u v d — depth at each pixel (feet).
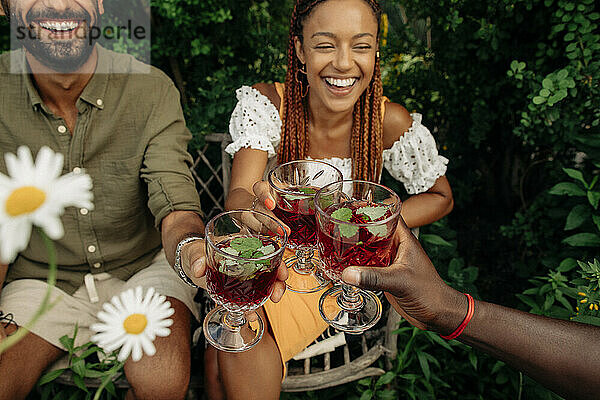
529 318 3.58
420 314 3.53
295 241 4.28
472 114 9.00
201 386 5.43
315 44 5.06
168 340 5.08
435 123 9.74
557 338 3.46
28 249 5.62
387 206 3.58
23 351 5.03
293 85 5.76
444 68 9.22
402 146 6.01
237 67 9.22
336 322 4.20
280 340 4.83
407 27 9.22
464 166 10.28
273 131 5.87
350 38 4.96
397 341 6.71
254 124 5.81
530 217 8.78
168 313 2.20
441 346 7.07
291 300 4.84
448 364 6.85
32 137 5.33
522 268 8.82
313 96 5.67
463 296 3.57
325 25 4.94
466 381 7.00
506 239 9.95
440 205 6.10
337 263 3.62
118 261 5.94
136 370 4.88
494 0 7.64
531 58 8.02
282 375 4.83
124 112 5.44
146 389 4.87
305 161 4.36
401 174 6.21
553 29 7.03
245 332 4.10
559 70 7.00
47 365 5.28
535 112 7.47
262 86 6.02
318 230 3.65
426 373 6.18
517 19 7.64
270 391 4.57
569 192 6.81
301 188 3.99
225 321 4.09
